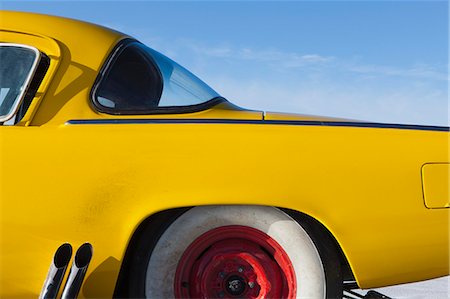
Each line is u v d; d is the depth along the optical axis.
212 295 2.24
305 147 2.15
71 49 2.47
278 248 2.22
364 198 2.10
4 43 2.45
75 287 2.01
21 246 2.16
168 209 2.20
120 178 2.15
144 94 2.49
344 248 2.10
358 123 2.24
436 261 2.14
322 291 2.16
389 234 2.10
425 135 2.19
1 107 2.34
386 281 2.16
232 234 2.24
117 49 2.59
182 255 2.21
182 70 2.98
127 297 2.24
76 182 2.16
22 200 2.16
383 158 2.13
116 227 2.13
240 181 2.11
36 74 2.39
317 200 2.10
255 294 2.24
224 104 2.79
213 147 2.16
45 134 2.22
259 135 2.18
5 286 2.19
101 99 2.39
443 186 2.14
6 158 2.19
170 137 2.19
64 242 2.14
